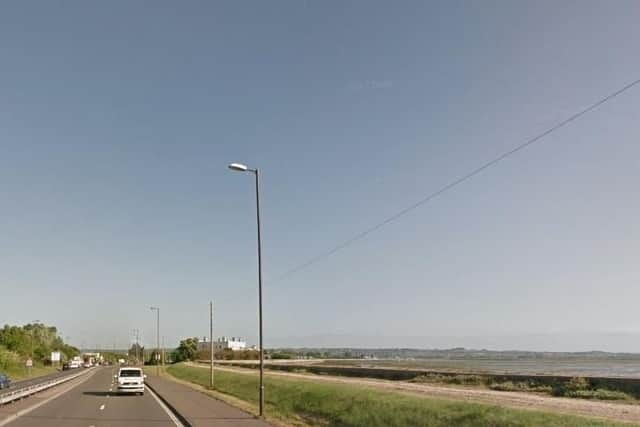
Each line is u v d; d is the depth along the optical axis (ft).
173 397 147.23
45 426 87.30
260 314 108.17
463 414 83.87
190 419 95.45
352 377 211.41
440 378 171.12
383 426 90.94
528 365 474.08
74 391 178.60
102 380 260.62
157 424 92.68
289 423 98.37
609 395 115.14
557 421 74.02
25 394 139.74
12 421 93.86
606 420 74.54
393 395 111.96
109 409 118.21
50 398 147.95
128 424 92.07
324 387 135.23
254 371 280.92
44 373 379.55
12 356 352.69
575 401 109.09
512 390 137.18
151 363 633.20
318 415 113.50
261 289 109.50
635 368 374.22
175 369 376.48
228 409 115.14
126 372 169.48
